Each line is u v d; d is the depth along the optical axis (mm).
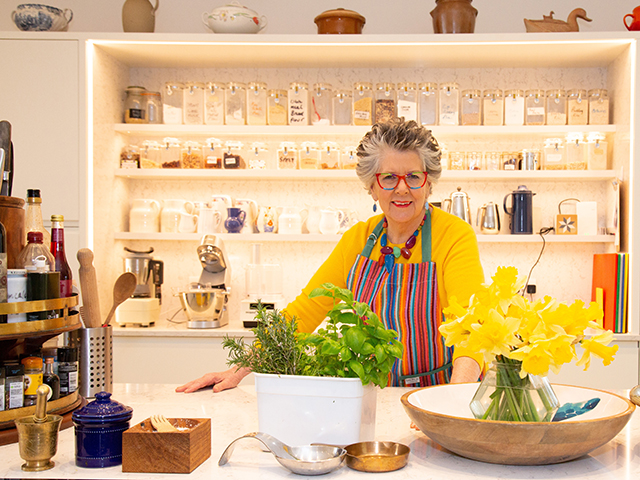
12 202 1147
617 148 2930
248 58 3062
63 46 2793
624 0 3086
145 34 2803
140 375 2752
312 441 879
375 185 1537
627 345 2668
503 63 3094
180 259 3248
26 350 1178
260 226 3051
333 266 1690
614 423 789
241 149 3078
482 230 2975
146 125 3020
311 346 933
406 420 1102
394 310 1531
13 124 2797
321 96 3027
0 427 982
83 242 2785
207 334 2738
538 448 778
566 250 3145
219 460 844
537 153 2998
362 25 2906
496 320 807
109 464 841
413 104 2990
